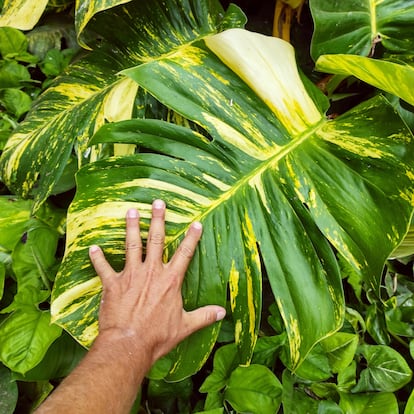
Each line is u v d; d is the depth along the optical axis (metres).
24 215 0.91
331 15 0.81
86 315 0.67
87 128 0.88
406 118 0.90
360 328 0.94
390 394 0.82
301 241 0.69
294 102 0.74
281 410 0.90
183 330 0.66
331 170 0.71
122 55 0.91
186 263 0.66
